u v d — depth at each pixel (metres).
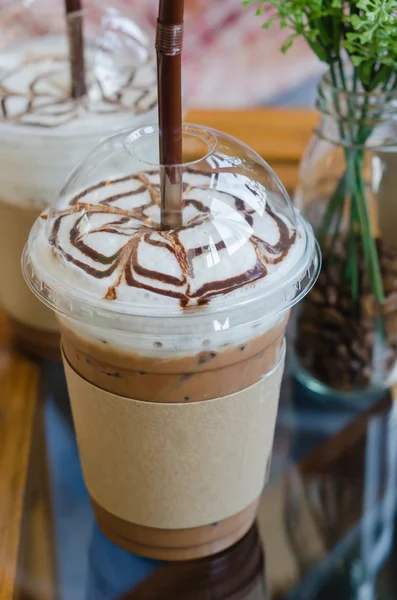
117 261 0.33
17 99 0.46
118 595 0.39
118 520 0.39
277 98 0.75
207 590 0.39
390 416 0.46
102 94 0.47
